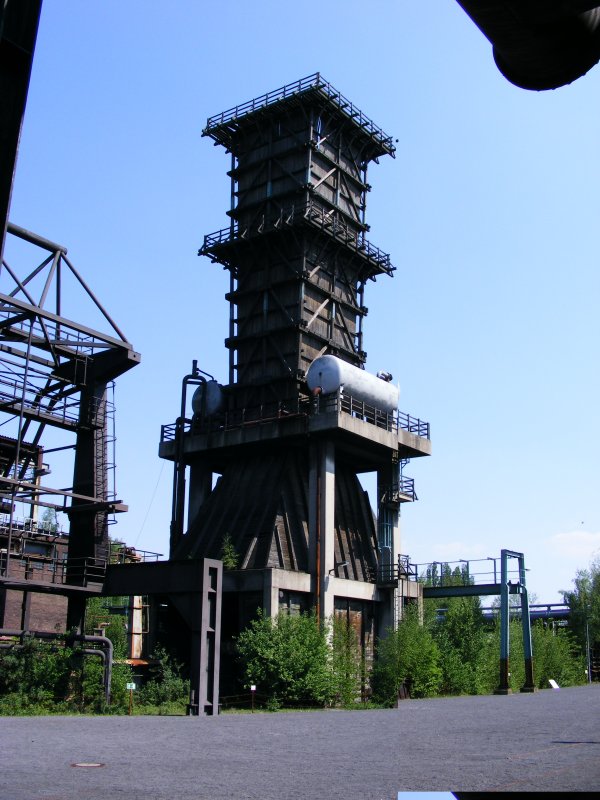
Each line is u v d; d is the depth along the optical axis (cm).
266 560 4925
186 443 5688
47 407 3884
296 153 6031
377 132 6519
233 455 5731
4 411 3728
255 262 6044
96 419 3994
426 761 1548
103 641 3750
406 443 5769
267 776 1341
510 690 5672
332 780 1282
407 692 4991
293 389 5572
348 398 5369
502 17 374
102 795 1108
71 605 3934
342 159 6334
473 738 2086
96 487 3931
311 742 2027
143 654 5912
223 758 1633
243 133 6359
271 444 5419
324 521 5066
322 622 4769
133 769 1432
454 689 5644
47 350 3944
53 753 1688
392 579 5494
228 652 4753
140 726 2594
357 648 5172
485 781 1234
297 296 5750
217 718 3162
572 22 389
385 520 5784
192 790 1167
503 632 5778
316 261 5903
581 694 5225
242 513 5356
